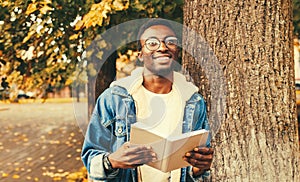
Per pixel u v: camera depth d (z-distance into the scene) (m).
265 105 2.92
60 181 7.62
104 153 2.38
